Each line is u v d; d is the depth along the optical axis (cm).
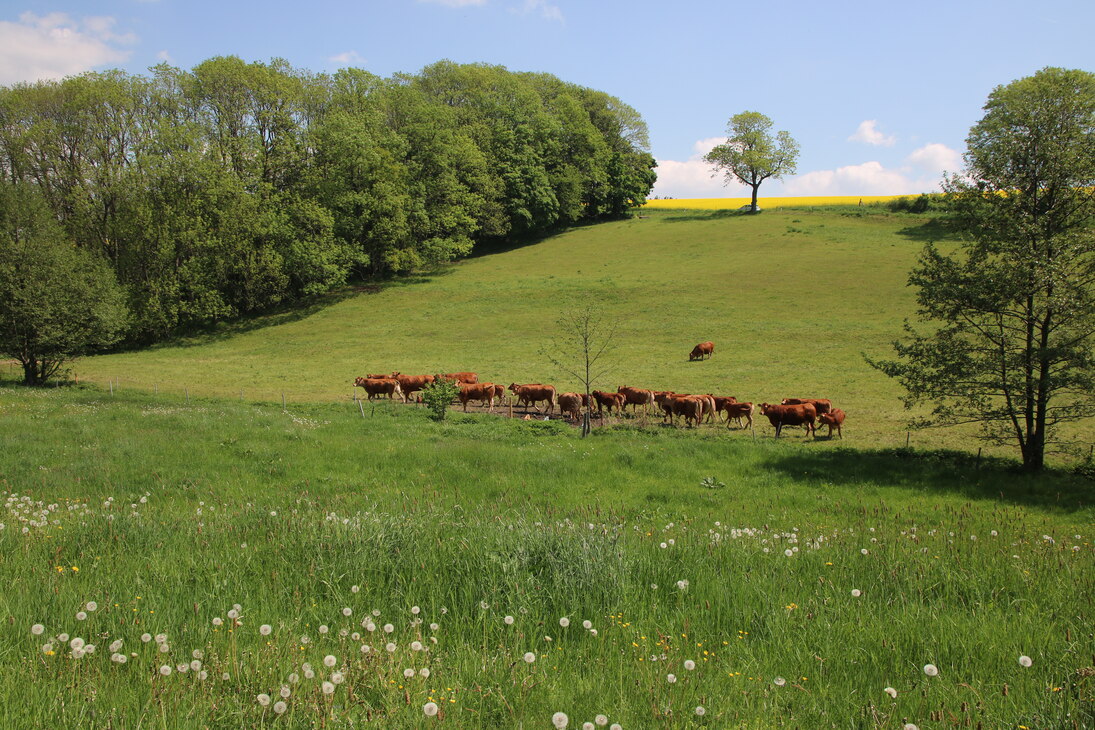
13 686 391
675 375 3756
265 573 636
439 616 552
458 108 8519
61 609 522
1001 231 1814
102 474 1478
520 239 8925
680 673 464
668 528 1006
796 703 433
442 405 2798
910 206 8938
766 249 7169
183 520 905
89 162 5606
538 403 3397
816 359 3906
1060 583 657
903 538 940
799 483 1680
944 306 1912
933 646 511
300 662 452
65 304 3669
